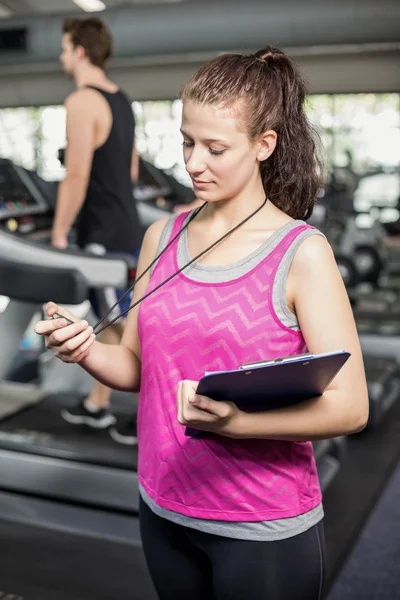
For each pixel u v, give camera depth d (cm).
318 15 567
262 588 122
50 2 795
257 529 120
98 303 294
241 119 114
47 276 264
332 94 730
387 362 448
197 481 121
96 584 234
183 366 121
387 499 307
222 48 605
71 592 229
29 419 319
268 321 116
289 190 126
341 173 757
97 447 291
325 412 112
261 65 118
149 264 134
